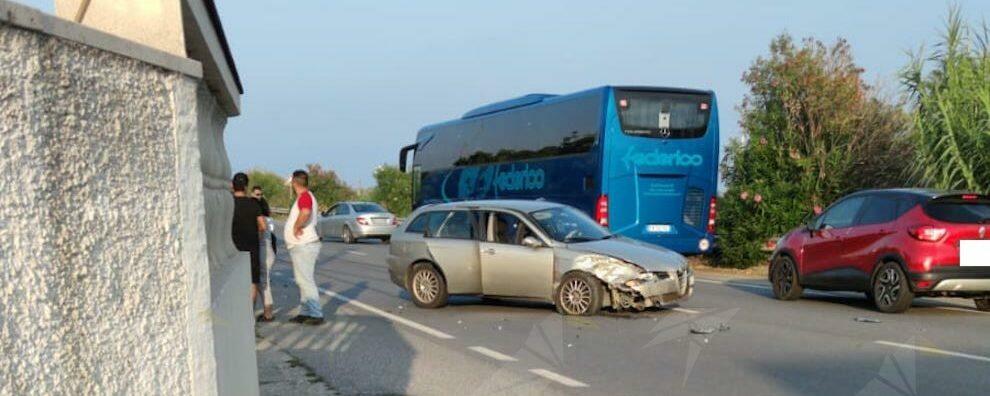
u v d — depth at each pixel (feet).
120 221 6.89
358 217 103.76
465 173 79.92
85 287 6.32
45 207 5.90
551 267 37.99
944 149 54.70
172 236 7.77
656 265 36.76
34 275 5.72
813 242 42.98
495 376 24.94
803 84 68.74
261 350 29.40
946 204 37.58
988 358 26.63
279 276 60.18
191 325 8.02
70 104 6.28
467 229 41.45
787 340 30.19
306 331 34.30
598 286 36.70
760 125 72.33
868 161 70.03
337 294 48.91
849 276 40.75
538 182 67.10
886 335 31.55
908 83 57.47
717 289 51.19
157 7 8.57
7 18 5.45
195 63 8.48
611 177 59.41
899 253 37.70
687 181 60.75
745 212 69.72
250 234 34.45
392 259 43.55
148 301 7.25
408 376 25.25
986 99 53.11
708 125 61.26
